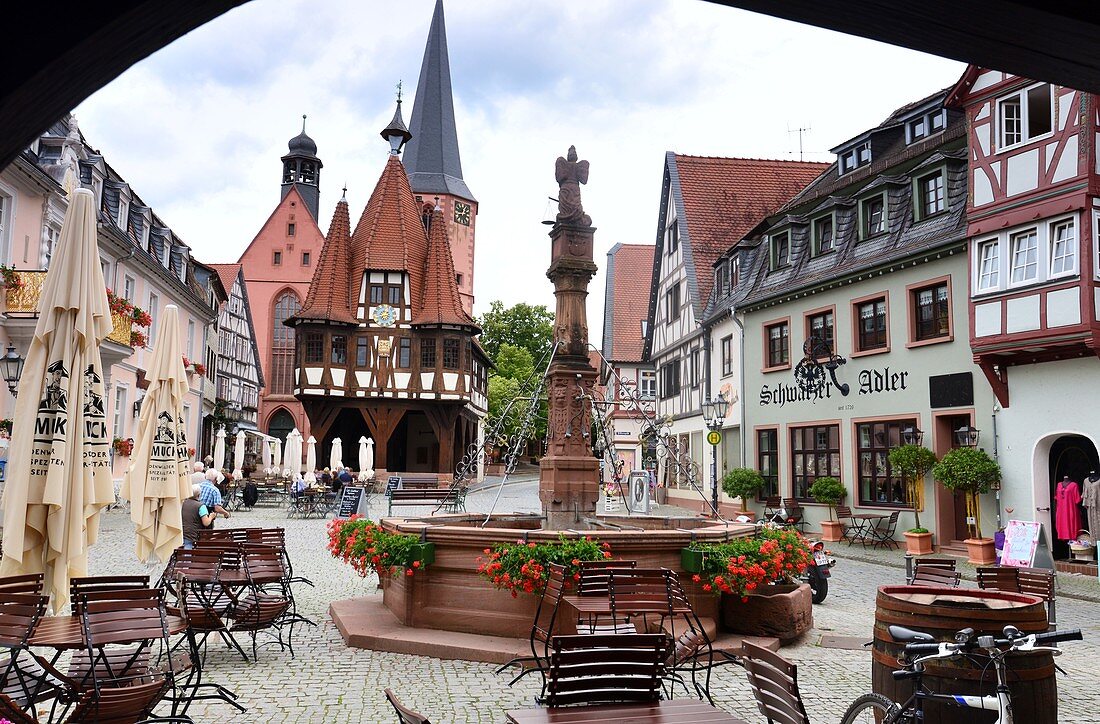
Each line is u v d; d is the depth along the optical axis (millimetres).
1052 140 16672
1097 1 1738
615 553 8625
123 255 28281
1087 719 6730
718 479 30031
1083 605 12938
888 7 1758
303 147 77812
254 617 8234
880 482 21766
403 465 58156
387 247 49156
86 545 8148
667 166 36406
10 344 20078
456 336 48562
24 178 21000
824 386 23672
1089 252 15961
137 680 5918
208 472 12625
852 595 13312
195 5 1597
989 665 4395
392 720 6348
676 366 35750
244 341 59594
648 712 4562
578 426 10664
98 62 1656
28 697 5883
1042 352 17156
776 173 36875
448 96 83000
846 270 22562
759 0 1777
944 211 20016
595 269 10953
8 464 7598
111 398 26391
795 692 4094
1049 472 17672
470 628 8781
